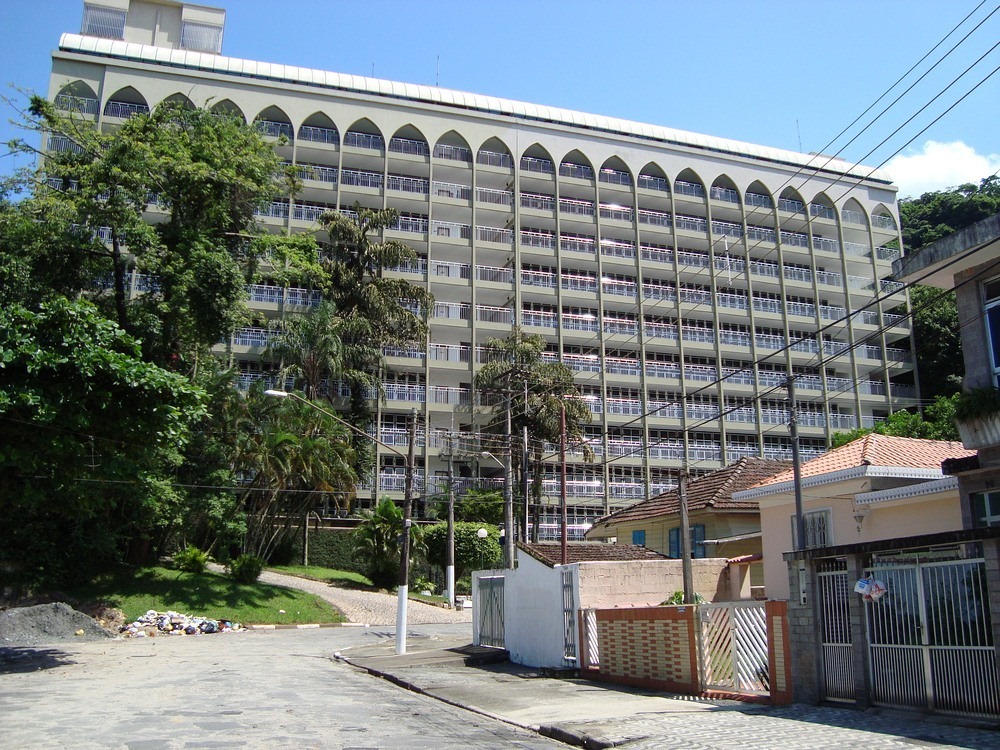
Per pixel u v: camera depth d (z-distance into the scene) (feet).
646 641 50.21
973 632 32.24
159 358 110.11
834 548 37.96
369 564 145.89
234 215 116.98
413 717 40.37
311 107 199.72
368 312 172.35
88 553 113.09
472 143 211.00
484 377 164.14
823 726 32.86
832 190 233.35
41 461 59.57
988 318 47.29
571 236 219.00
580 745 33.58
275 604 117.80
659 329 210.79
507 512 92.53
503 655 69.05
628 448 196.44
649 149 225.15
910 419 153.58
